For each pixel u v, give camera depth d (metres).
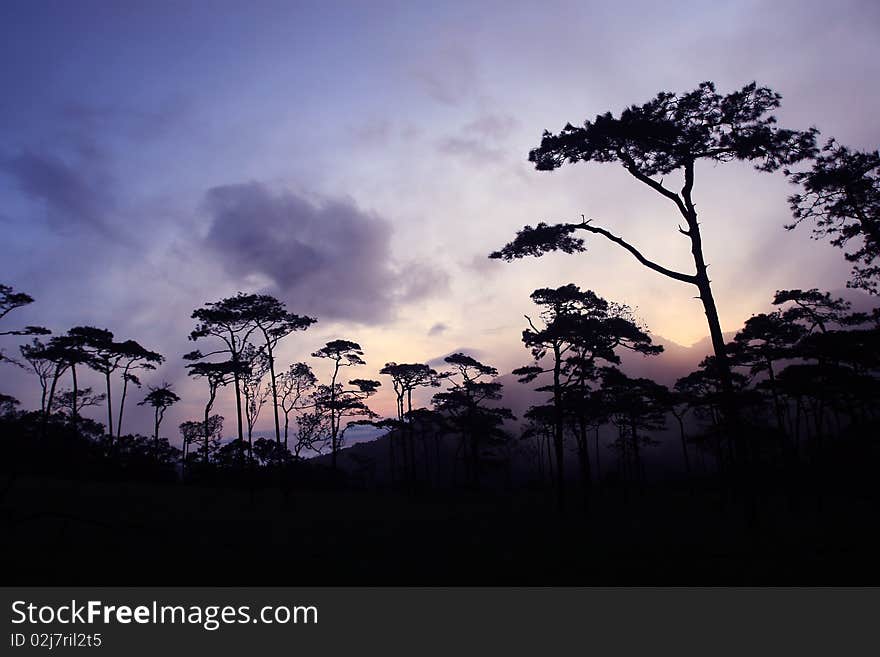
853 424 32.50
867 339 29.28
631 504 42.56
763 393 37.72
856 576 12.05
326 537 21.06
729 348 38.78
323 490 54.88
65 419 49.19
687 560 14.55
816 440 35.59
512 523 26.95
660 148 19.69
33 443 35.69
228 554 16.61
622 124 19.30
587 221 21.95
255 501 37.62
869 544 15.67
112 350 50.25
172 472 56.41
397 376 58.44
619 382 39.09
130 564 14.73
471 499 47.66
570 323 32.28
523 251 23.06
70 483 35.56
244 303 37.28
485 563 15.28
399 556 16.64
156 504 30.23
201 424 64.31
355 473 71.94
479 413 55.81
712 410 42.34
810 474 42.09
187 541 18.67
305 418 52.00
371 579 13.39
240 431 37.44
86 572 13.70
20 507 23.12
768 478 47.81
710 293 19.75
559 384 33.84
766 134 18.80
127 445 55.81
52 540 17.16
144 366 54.62
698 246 20.06
